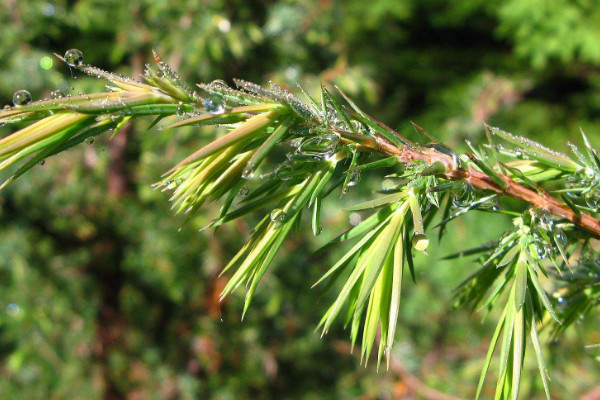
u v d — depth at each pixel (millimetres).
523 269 111
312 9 412
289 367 458
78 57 106
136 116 105
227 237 399
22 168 102
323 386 459
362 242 111
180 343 419
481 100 524
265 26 406
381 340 109
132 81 107
